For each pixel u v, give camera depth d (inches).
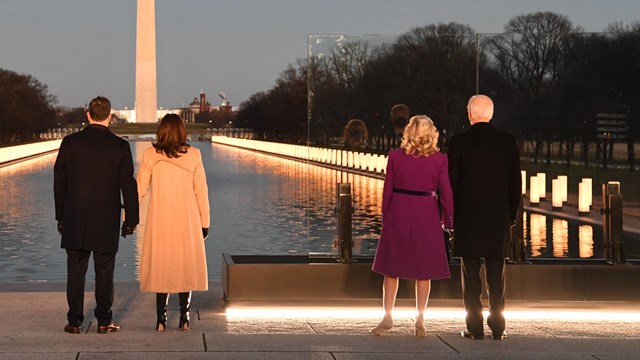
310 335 471.2
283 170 2822.3
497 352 434.6
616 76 564.1
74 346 439.8
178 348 435.8
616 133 565.3
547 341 461.1
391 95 567.8
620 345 449.4
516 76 566.3
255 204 1660.9
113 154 481.4
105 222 478.0
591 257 569.6
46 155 4153.5
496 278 478.0
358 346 446.0
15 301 555.8
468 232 475.2
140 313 535.8
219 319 520.4
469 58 568.1
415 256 473.7
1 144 6299.2
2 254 1029.2
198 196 492.7
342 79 566.6
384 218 482.0
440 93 565.9
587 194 566.6
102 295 478.9
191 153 492.4
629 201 563.8
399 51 566.9
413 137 476.1
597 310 548.4
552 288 550.6
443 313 544.1
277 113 6619.1
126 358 414.3
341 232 562.3
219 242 1136.8
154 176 489.7
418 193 475.5
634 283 550.0
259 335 470.6
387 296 480.7
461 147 479.8
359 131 567.2
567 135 567.2
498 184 477.4
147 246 488.4
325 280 546.3
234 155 4168.3
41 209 1563.7
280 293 543.2
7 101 6717.5
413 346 449.1
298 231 1251.8
